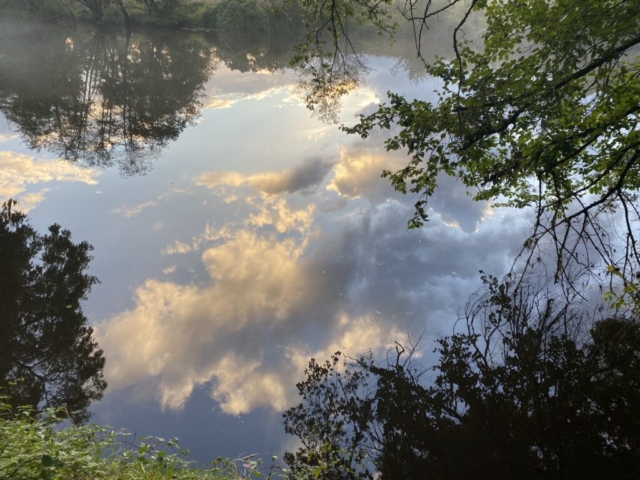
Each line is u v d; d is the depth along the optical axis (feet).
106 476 12.64
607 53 17.67
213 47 131.95
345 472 18.39
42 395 23.15
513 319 28.14
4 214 42.16
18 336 27.43
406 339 27.96
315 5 22.93
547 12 19.07
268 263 36.11
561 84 18.80
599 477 17.69
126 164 56.90
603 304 27.55
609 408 21.06
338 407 22.81
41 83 88.94
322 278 34.19
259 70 107.55
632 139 21.54
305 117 73.41
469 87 22.39
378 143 62.08
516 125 21.40
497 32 20.81
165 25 148.77
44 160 57.21
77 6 157.28
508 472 18.33
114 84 91.66
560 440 19.74
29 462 11.19
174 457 15.06
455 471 18.53
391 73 97.55
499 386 23.43
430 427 21.21
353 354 26.94
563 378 23.35
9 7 129.90
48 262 35.55
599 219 31.04
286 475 17.72
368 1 22.21
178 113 77.30
